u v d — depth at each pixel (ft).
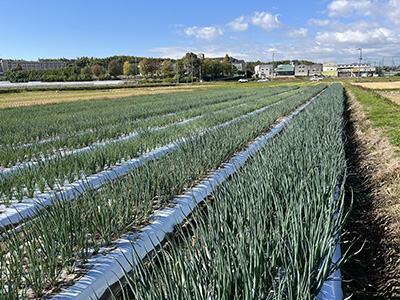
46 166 22.04
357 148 30.71
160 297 7.71
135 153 27.58
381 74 403.54
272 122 41.73
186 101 88.28
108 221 13.70
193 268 9.00
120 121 50.49
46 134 39.45
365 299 11.16
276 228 10.66
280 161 17.94
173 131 35.53
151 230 14.75
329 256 9.77
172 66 360.07
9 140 34.55
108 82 282.77
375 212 16.65
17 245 11.73
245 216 12.73
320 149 20.95
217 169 23.34
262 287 8.55
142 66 375.25
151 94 139.74
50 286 11.06
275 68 465.47
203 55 500.74
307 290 8.15
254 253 8.81
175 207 17.06
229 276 8.37
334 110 43.98
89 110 71.56
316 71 438.81
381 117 38.70
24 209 17.67
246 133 31.30
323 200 13.73
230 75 392.68
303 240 10.43
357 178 23.31
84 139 33.76
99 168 24.39
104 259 12.53
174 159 22.18
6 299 9.48
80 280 11.36
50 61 606.55
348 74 430.20
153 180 17.94
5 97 138.31
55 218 12.82
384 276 11.95
